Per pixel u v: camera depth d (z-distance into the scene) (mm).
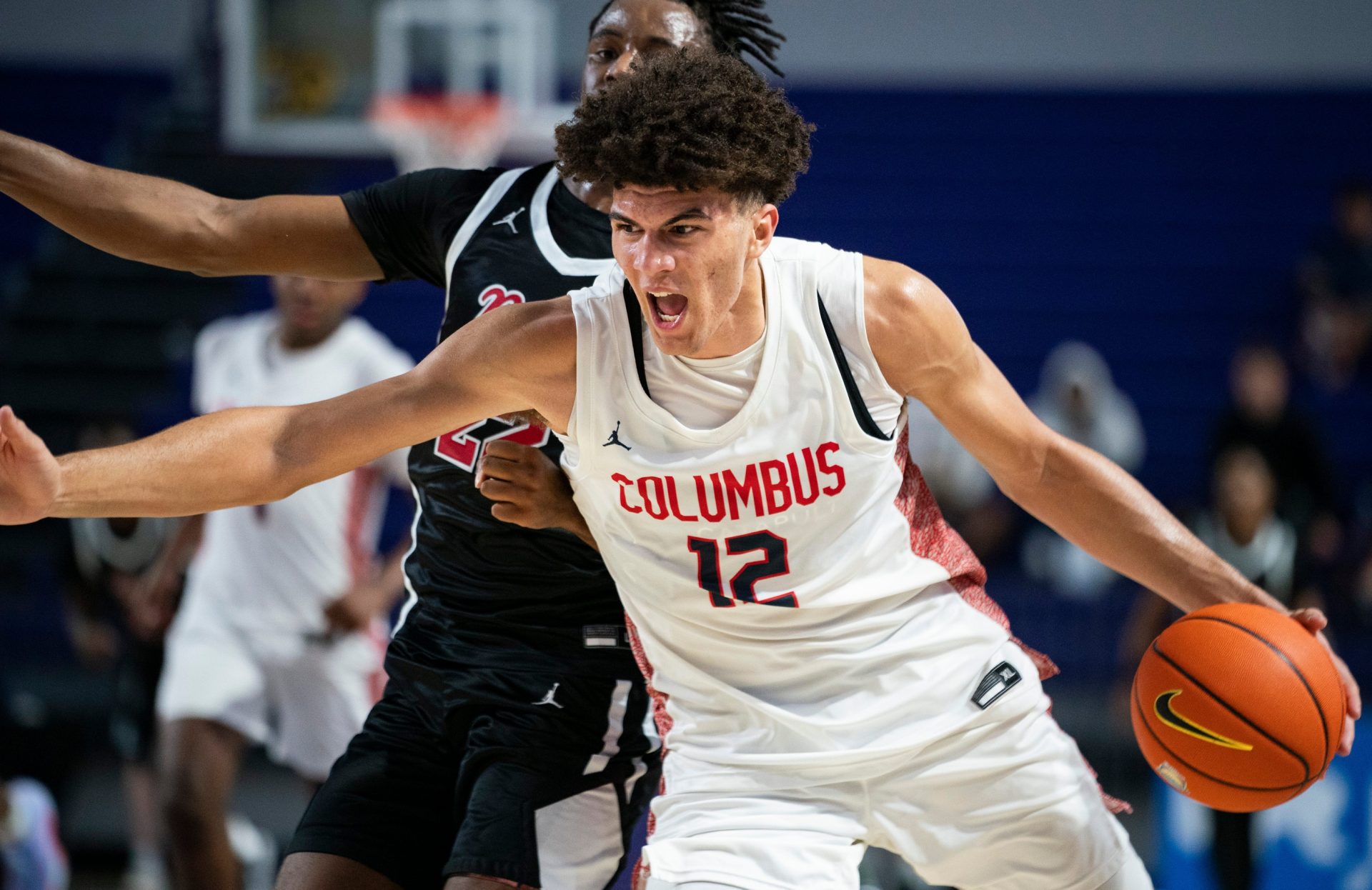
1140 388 19438
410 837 4605
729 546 3980
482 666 4633
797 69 22328
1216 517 9734
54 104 21938
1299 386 18594
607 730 4586
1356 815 9477
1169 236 20859
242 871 8930
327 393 8859
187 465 3729
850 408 3875
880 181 21547
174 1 22438
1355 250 18578
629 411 3898
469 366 3898
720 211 3521
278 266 4797
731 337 3801
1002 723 4219
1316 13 21750
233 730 8070
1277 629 4414
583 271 4574
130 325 19703
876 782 4164
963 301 20359
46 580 16047
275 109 18547
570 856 4449
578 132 3586
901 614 4164
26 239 20859
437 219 4809
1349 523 16516
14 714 11938
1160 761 4535
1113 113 21906
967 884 4387
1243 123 21781
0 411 3312
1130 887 4469
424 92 18734
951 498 14758
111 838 11656
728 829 4066
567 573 4582
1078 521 4445
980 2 22156
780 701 4133
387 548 15648
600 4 21797
